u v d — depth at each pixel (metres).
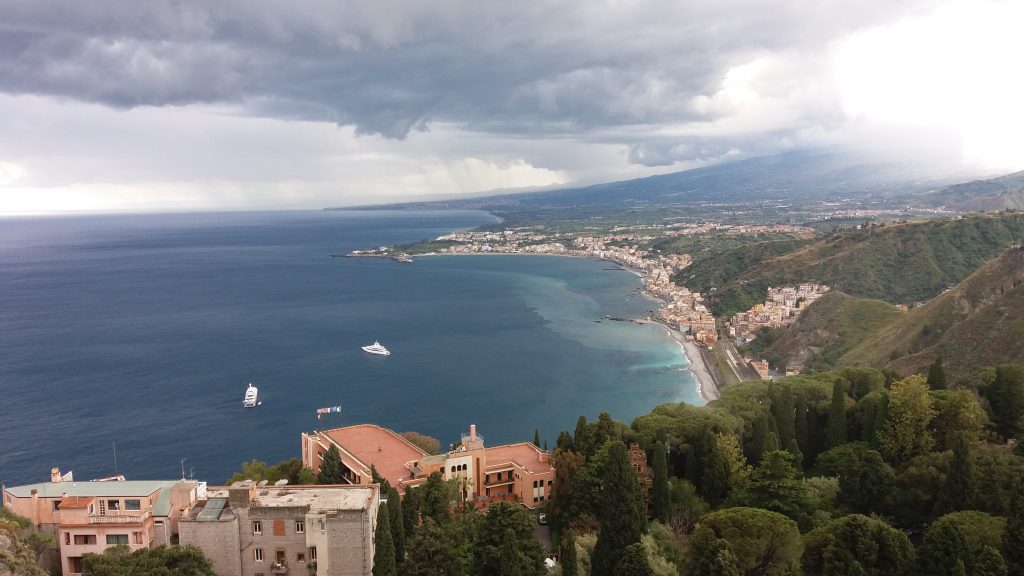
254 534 81.38
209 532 80.31
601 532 87.25
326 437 130.12
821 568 76.31
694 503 112.12
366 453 123.06
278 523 81.38
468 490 117.31
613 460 87.75
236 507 81.56
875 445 123.62
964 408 122.88
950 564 72.38
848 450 121.94
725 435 129.88
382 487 102.81
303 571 81.69
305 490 88.38
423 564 80.06
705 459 120.94
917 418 121.81
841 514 103.12
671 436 129.88
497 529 84.81
